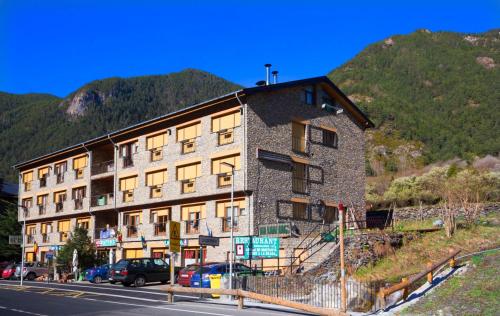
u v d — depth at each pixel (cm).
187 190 3856
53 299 2336
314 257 2992
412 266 2516
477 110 10781
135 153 4344
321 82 3950
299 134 3800
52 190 5388
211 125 3697
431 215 3866
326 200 3875
